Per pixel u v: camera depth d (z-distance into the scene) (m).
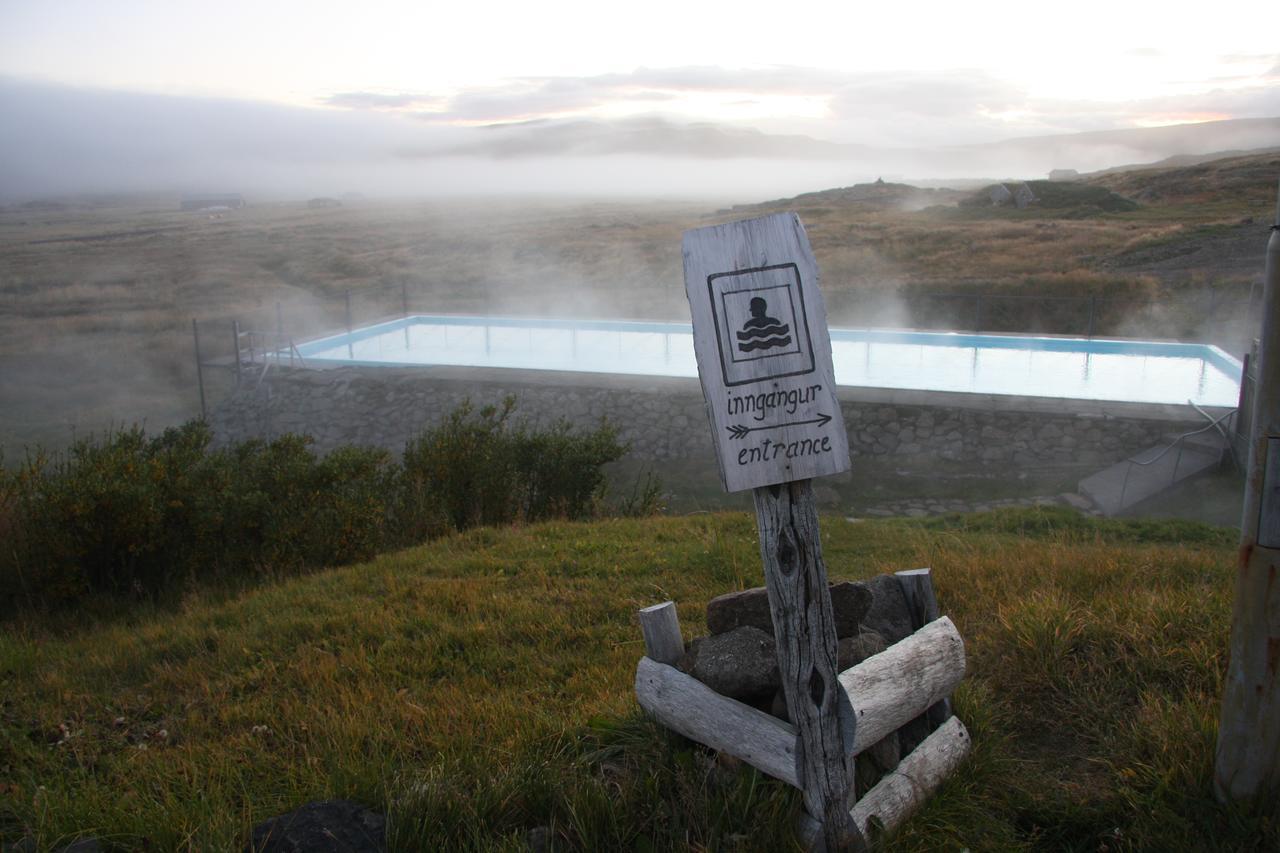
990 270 30.69
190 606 7.18
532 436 11.69
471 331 27.27
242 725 4.40
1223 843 2.94
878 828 3.01
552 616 5.80
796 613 2.86
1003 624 4.68
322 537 8.61
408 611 6.06
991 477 14.77
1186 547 9.16
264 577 8.02
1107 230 36.84
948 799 3.28
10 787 3.75
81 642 6.25
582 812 3.14
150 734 4.40
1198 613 4.56
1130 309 24.66
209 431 11.04
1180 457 13.87
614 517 10.76
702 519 9.07
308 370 20.69
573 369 21.38
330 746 3.89
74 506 7.67
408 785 3.27
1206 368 18.91
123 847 3.15
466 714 4.25
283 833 3.05
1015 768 3.57
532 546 7.90
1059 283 26.81
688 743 3.53
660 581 6.62
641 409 17.62
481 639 5.42
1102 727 3.79
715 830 3.01
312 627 5.82
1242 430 13.38
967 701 3.77
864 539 8.50
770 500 2.84
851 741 2.92
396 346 25.16
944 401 15.98
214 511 8.43
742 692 3.35
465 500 10.61
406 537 9.35
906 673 3.25
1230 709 3.07
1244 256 29.09
